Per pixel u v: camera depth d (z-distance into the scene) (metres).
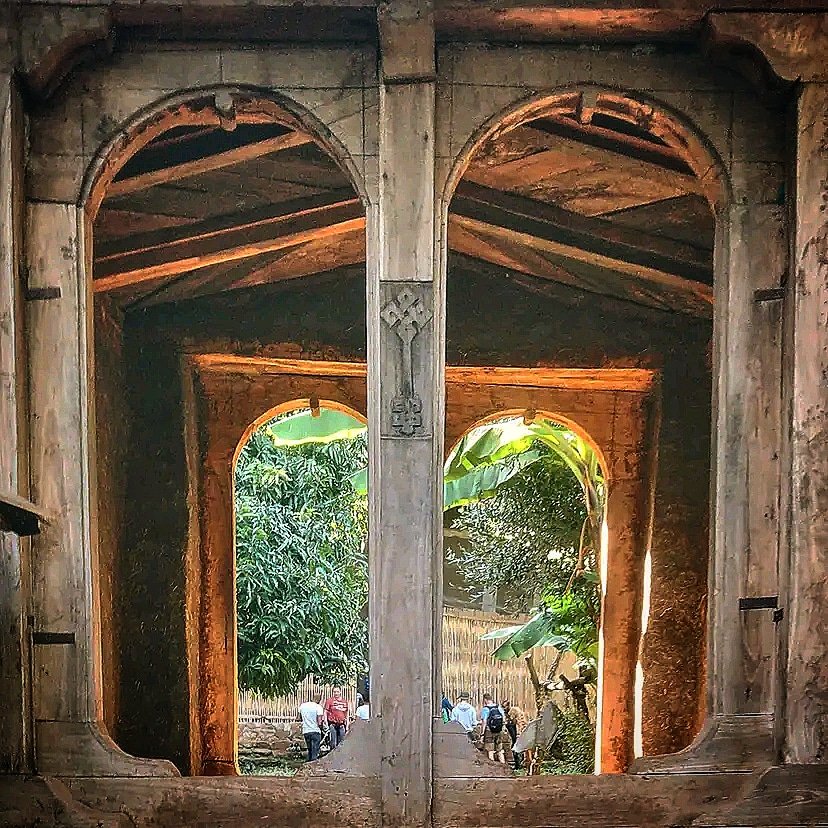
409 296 3.24
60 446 3.30
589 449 6.88
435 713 3.25
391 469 3.22
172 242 4.54
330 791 3.23
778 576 3.34
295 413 7.87
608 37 3.35
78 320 3.31
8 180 3.19
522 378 5.66
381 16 3.17
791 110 3.33
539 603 9.48
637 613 5.87
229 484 5.77
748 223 3.38
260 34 3.32
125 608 5.21
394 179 3.25
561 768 7.76
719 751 3.33
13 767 3.20
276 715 10.82
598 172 4.23
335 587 10.05
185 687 5.27
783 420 3.34
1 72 3.19
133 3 3.19
